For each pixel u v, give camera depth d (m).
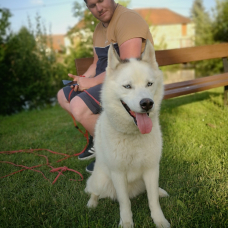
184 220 2.08
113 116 2.29
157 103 2.38
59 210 2.39
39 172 3.26
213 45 5.95
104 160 2.43
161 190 2.58
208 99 6.19
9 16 7.73
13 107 8.06
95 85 3.14
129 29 2.83
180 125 4.39
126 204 2.24
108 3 2.96
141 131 2.10
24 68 7.93
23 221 2.26
